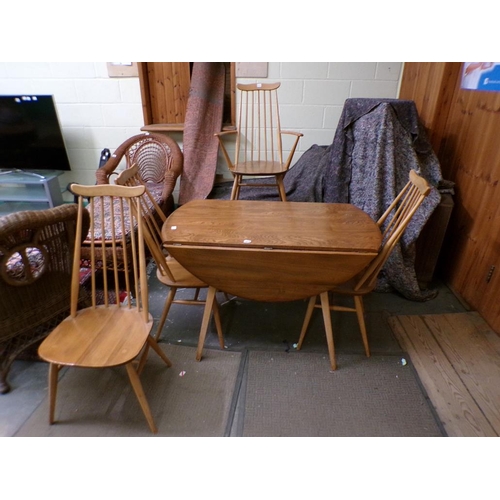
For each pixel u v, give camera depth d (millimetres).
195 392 1569
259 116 2838
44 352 1262
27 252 1538
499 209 1853
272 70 2906
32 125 2842
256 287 1564
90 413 1473
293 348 1821
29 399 1535
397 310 2113
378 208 2146
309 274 1502
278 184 2562
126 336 1348
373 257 1438
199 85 2879
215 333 1920
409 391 1578
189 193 3002
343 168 2281
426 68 2482
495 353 1782
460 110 2213
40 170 3150
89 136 3221
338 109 3029
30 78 3004
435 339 1876
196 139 2961
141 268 1392
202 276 1558
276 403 1523
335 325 1985
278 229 1597
